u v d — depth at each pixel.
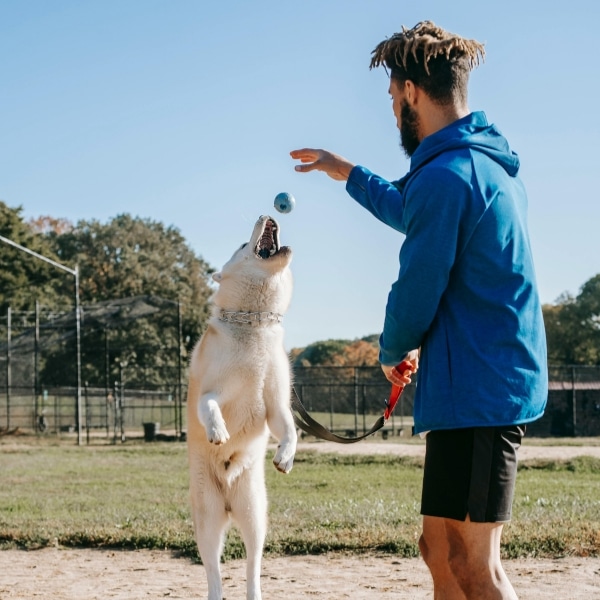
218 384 5.34
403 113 3.50
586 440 28.08
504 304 3.17
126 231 65.56
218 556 5.44
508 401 3.11
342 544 7.58
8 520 9.45
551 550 7.28
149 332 52.62
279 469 5.19
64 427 37.38
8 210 58.72
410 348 3.26
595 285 57.34
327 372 56.16
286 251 5.31
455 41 3.36
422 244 3.12
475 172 3.20
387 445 24.55
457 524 3.19
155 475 15.84
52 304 58.22
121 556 7.65
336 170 4.01
